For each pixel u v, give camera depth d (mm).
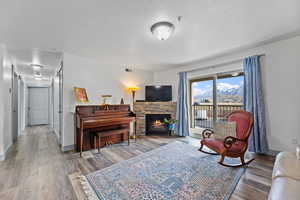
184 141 4020
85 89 3652
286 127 2742
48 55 3396
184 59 3877
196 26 2156
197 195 1698
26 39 2547
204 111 4430
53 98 5516
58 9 1712
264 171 2260
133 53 3375
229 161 2641
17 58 3549
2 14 1797
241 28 2248
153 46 2949
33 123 7004
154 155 2955
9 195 1709
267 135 2977
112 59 3832
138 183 1950
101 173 2221
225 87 3852
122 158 2822
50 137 4598
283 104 2773
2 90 2777
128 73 4707
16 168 2410
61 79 3508
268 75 2947
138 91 5004
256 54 3088
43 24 2057
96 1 1570
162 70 5262
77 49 3070
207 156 2889
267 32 2404
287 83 2723
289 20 2029
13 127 3920
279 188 1004
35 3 1596
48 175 2174
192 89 4699
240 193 1726
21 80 5531
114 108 3855
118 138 3916
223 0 1578
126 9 1723
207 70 4090
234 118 2932
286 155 1548
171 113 4809
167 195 1702
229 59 3553
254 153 3031
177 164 2523
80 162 2643
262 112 2953
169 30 2039
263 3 1643
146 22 2025
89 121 3072
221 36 2523
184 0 1567
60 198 1655
